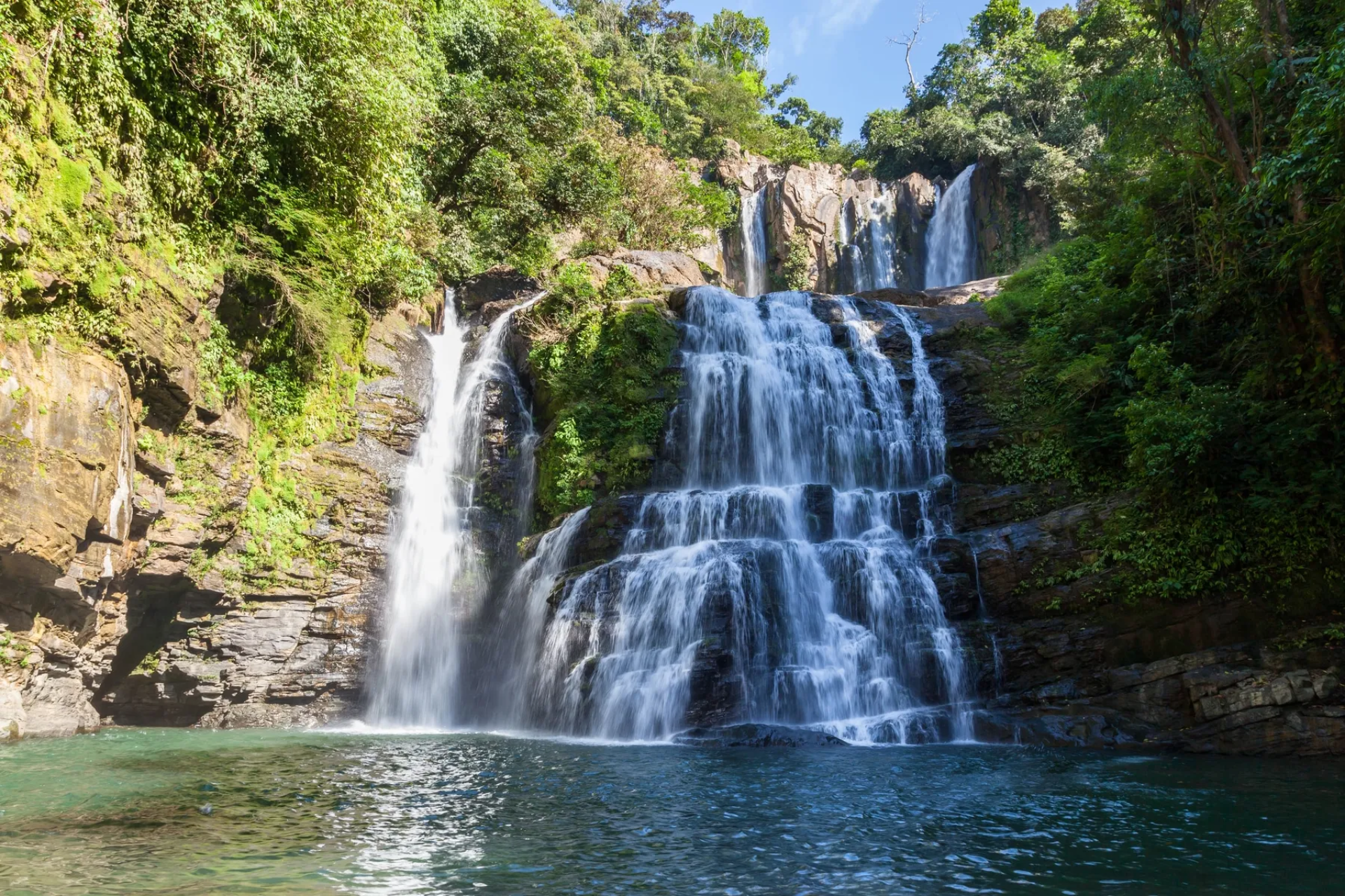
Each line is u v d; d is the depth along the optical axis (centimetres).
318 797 853
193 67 1490
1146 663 1377
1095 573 1492
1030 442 1975
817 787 915
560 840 675
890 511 1836
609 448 2158
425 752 1212
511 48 3434
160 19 1403
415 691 1855
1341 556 1290
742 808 803
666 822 740
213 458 1582
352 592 1825
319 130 1772
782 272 5331
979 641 1484
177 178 1455
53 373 1172
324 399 1922
